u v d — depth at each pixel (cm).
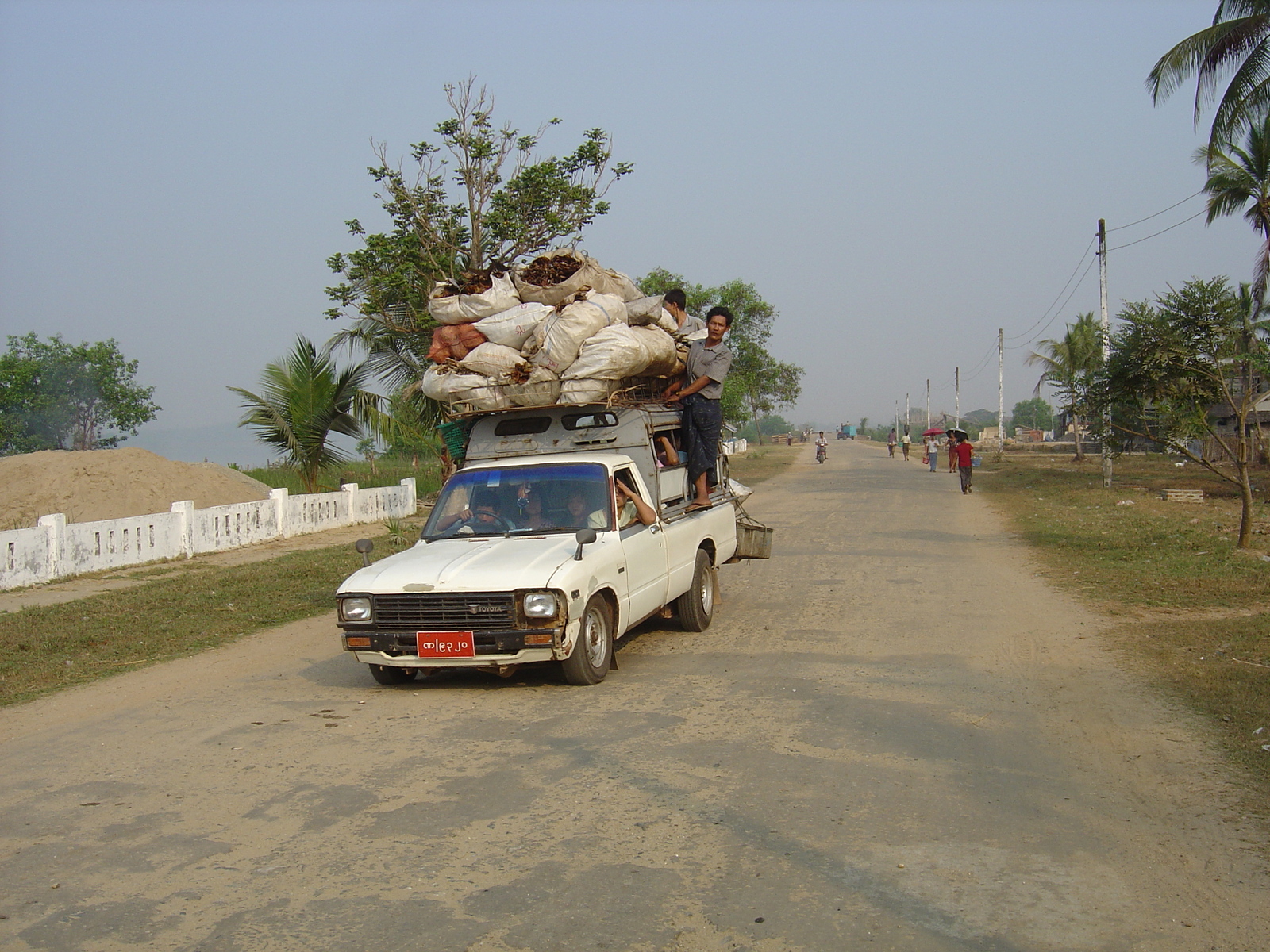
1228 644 847
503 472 872
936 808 497
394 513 2411
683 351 1000
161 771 583
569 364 839
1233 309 1384
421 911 392
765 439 14000
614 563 793
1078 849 447
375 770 572
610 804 507
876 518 2167
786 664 829
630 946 362
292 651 957
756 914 386
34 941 374
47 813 516
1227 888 407
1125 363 1429
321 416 2167
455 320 878
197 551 1689
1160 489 2811
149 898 410
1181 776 543
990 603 1108
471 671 830
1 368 4044
